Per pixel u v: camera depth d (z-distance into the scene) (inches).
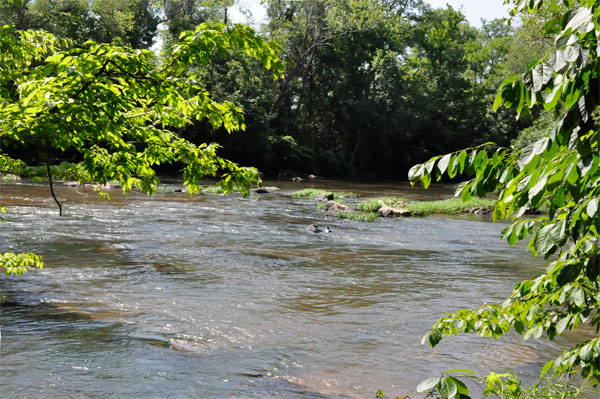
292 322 353.4
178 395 244.4
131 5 1998.0
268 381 263.7
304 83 2198.6
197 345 307.0
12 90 157.6
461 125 2561.5
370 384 263.9
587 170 75.6
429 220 920.3
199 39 142.1
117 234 632.4
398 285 459.5
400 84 2171.5
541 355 304.5
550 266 110.2
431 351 309.1
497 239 733.9
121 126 158.7
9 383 248.1
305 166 2193.7
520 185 88.8
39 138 154.6
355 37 2192.4
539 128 1172.5
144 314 355.6
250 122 1930.4
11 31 164.4
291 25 2133.4
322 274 491.2
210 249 577.0
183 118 176.1
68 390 244.2
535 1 94.7
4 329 315.6
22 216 719.1
